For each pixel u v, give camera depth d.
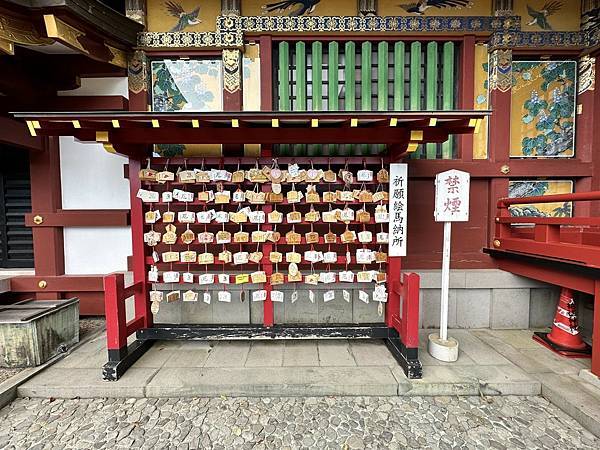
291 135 2.96
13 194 4.46
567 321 3.39
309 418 2.49
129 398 2.73
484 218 4.07
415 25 3.78
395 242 3.30
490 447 2.20
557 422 2.43
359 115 2.54
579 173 3.94
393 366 3.04
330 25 3.76
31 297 4.25
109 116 2.54
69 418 2.48
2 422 2.43
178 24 3.81
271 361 3.14
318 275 3.34
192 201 3.29
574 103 4.00
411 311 2.85
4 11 2.68
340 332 3.35
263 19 3.75
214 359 3.19
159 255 3.64
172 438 2.29
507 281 3.89
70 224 4.14
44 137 4.09
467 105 3.88
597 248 2.70
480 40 3.88
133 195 3.29
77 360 3.20
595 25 3.71
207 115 2.57
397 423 2.43
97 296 4.29
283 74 3.88
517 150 4.00
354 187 3.77
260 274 3.33
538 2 3.82
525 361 3.12
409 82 3.95
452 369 2.96
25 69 3.52
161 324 3.53
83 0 2.94
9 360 2.98
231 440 2.27
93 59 3.50
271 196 3.23
